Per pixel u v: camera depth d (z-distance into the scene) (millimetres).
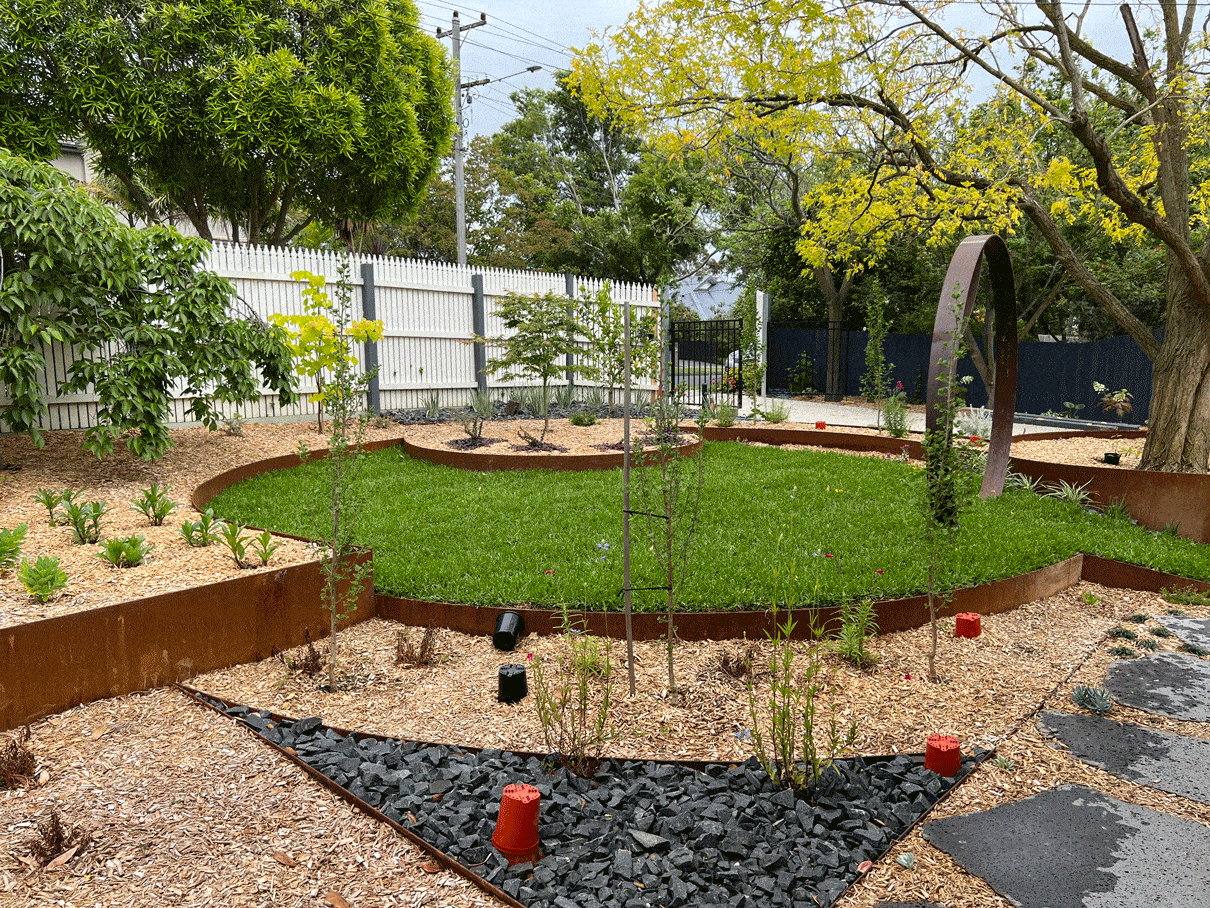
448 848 2355
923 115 8250
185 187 13539
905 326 20078
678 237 26625
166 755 2830
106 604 3283
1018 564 5137
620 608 4176
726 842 2381
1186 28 7438
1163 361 7574
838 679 3707
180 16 11203
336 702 3361
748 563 4945
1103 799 2771
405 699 3410
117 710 3148
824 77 7250
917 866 2365
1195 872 2330
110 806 2492
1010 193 7523
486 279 12633
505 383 13000
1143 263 16875
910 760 2975
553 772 2828
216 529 4742
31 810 2449
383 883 2207
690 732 3174
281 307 10195
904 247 17750
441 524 5953
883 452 10078
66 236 6008
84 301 6207
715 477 7926
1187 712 3500
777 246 19000
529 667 3723
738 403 14188
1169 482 6660
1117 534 6203
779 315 22875
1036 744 3188
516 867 2256
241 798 2578
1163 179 7613
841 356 19078
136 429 7207
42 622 2986
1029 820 2627
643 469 3711
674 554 4074
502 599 4250
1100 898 2203
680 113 8047
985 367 16531
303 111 11852
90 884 2131
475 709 3326
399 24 14578
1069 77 6625
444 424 10797
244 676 3574
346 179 14062
